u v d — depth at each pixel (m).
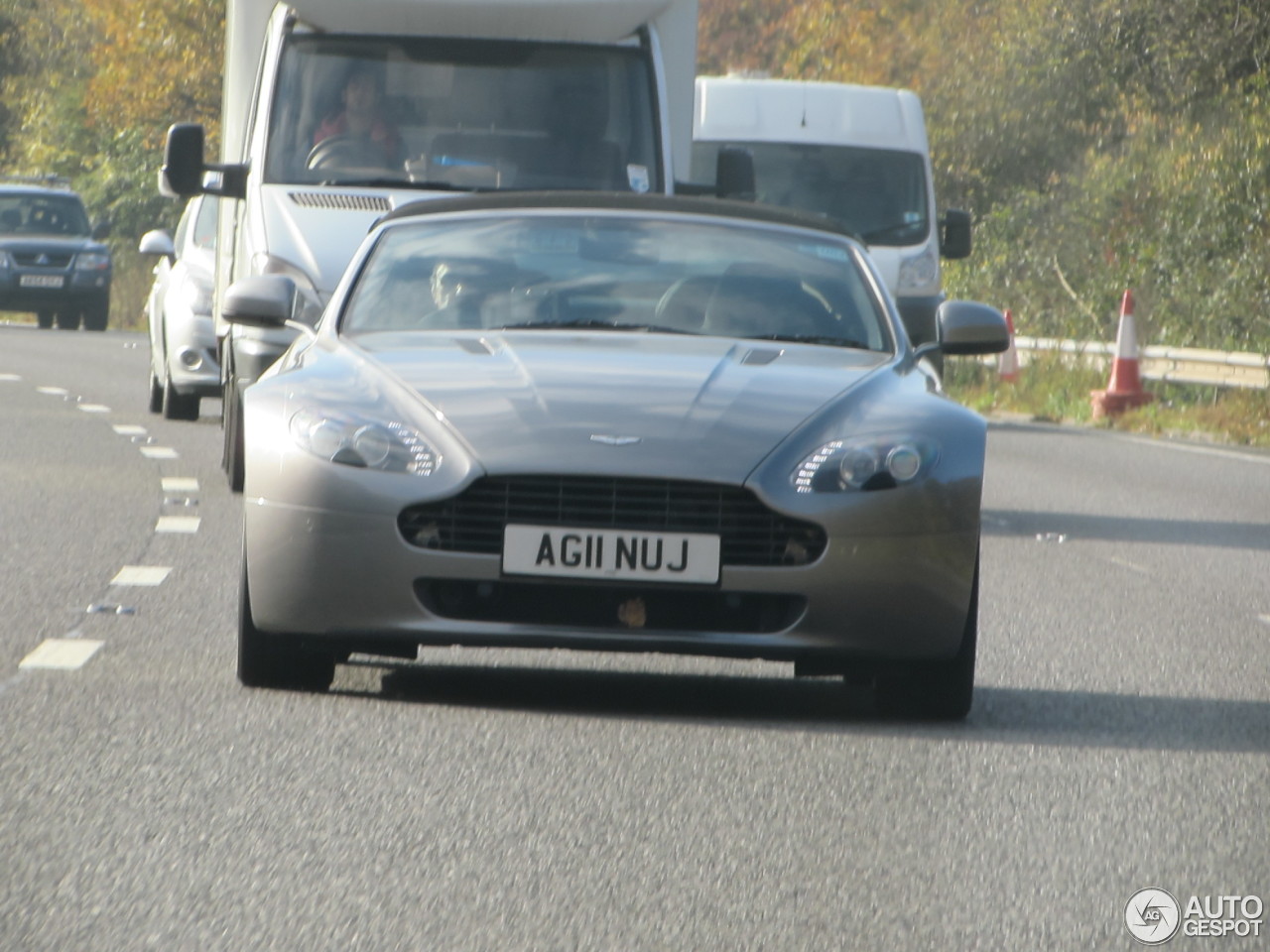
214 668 23.69
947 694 22.14
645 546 21.06
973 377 89.88
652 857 16.34
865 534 21.27
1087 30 100.38
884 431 21.91
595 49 43.09
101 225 125.62
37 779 18.16
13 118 188.50
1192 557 37.59
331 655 22.45
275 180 41.47
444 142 42.16
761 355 23.95
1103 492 49.19
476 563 21.08
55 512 38.31
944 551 21.62
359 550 21.23
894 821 17.69
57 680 22.64
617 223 27.11
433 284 25.83
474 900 15.04
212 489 42.75
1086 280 97.19
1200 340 85.12
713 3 181.12
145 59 149.75
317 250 39.91
